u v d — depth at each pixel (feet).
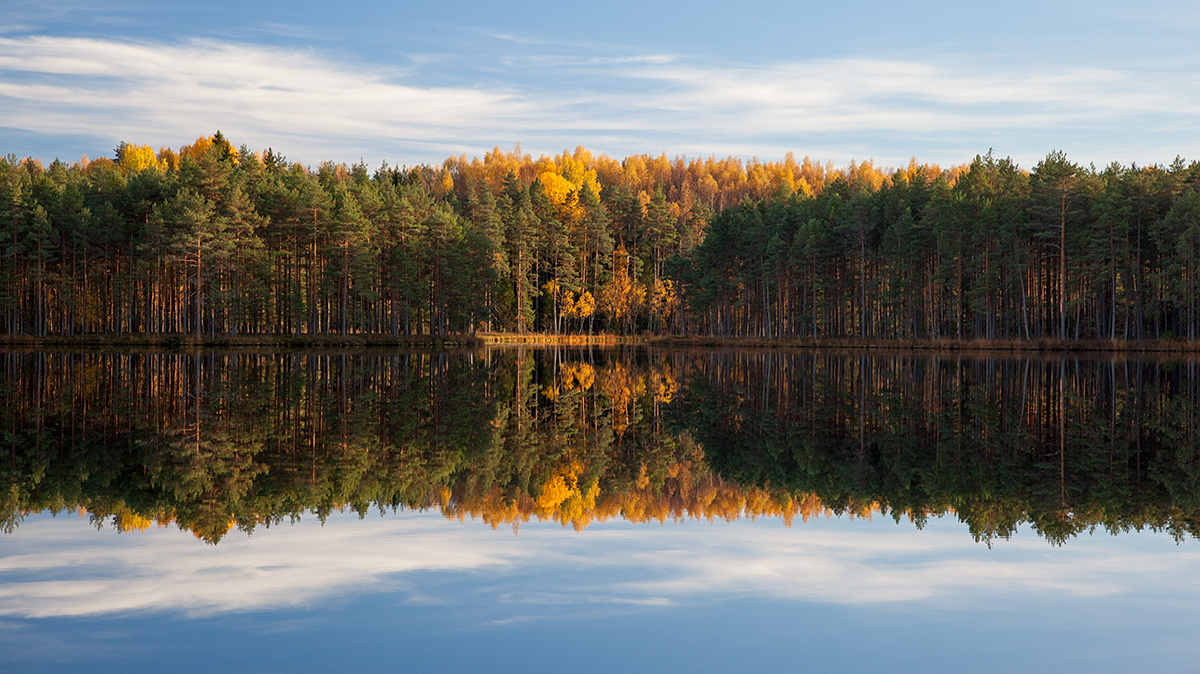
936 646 27.17
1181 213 207.72
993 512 46.75
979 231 226.58
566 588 33.09
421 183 447.42
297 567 35.53
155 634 27.73
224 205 231.09
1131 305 224.53
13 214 222.28
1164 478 55.83
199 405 91.40
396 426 79.56
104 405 90.22
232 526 42.24
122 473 54.44
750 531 42.91
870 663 25.77
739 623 29.19
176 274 232.73
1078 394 111.75
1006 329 237.04
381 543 39.63
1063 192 218.18
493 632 28.19
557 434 78.64
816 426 83.20
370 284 257.14
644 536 41.83
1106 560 37.19
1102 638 27.89
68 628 28.19
